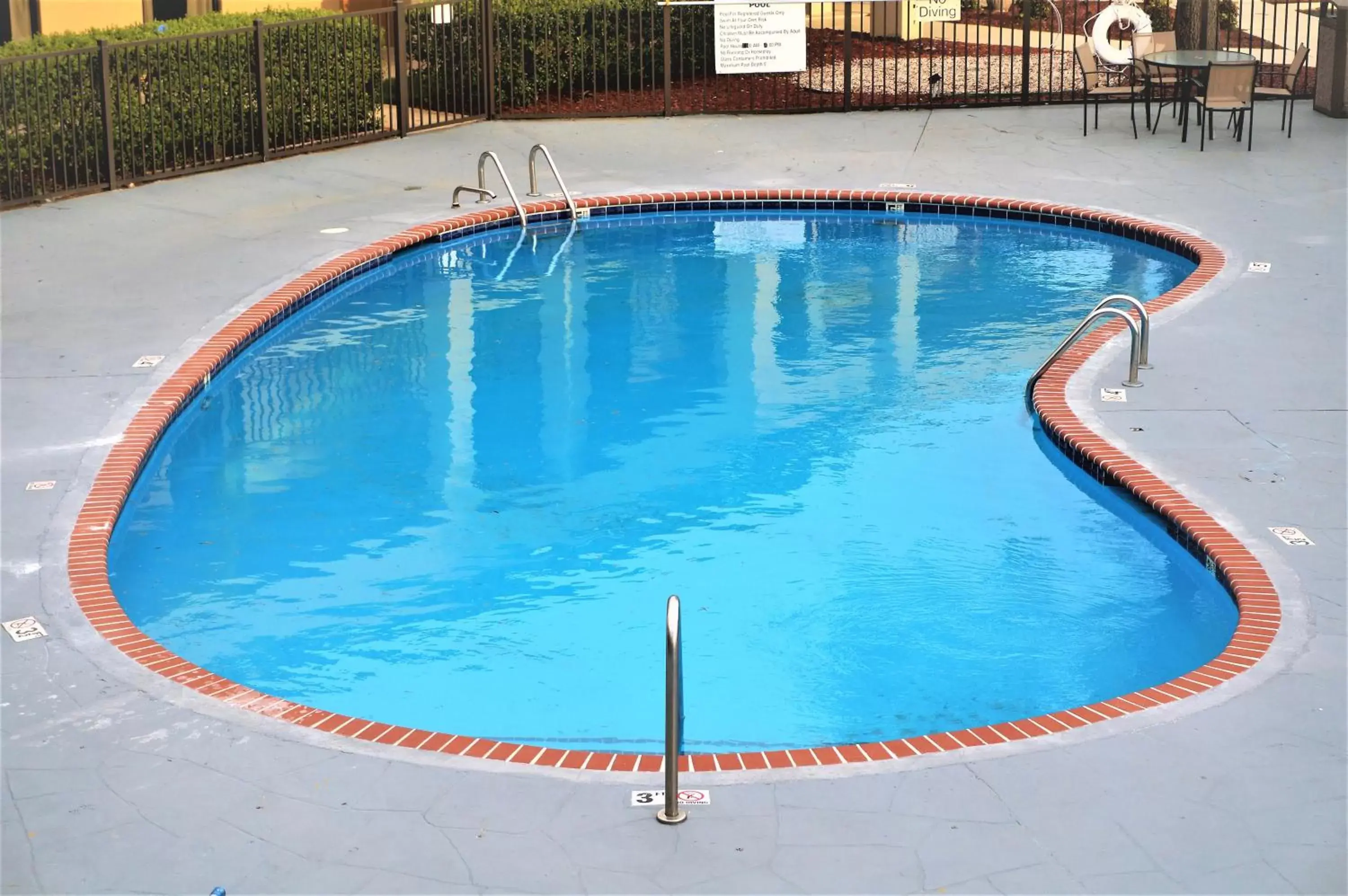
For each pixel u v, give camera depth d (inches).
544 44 808.9
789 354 492.1
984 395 453.7
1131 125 754.8
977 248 602.9
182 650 321.7
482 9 776.9
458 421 441.7
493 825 236.8
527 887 222.1
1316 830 232.4
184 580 350.9
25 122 637.9
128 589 346.3
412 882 223.6
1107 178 662.5
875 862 226.2
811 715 295.7
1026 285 556.1
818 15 993.5
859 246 611.2
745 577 351.9
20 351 466.3
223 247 579.5
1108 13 775.1
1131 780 246.4
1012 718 293.9
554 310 538.0
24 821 239.0
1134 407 414.3
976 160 701.9
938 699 301.0
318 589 347.6
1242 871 223.3
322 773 252.2
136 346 470.9
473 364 485.7
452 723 295.1
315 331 514.3
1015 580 347.9
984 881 221.6
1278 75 853.8
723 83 865.5
